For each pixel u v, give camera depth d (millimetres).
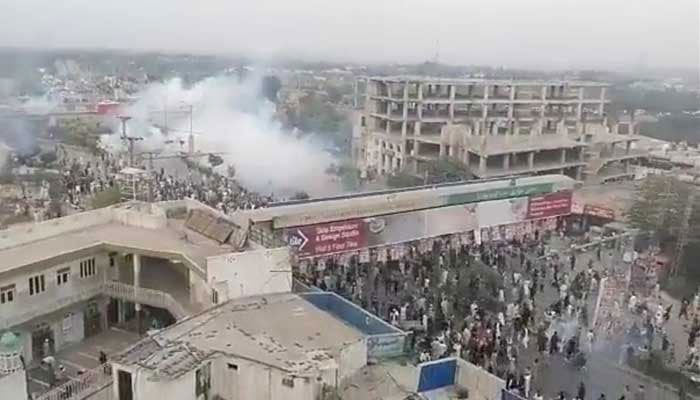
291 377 23312
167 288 34562
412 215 52938
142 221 38156
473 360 35188
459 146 91562
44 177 84875
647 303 47188
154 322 34844
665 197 69375
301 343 26000
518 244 60031
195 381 23531
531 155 92562
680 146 124125
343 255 48812
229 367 24547
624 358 38531
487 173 86938
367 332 29219
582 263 56594
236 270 30688
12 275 29984
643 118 167000
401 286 46312
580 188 78938
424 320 38844
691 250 60000
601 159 101188
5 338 22094
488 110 107688
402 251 52719
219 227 36500
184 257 32781
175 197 62875
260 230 40375
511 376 34156
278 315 28812
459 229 56812
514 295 46062
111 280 35188
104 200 62125
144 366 23047
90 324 34438
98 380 25844
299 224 45938
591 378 36000
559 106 115250
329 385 24094
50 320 32156
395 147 100625
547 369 36469
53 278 32219
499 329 39438
